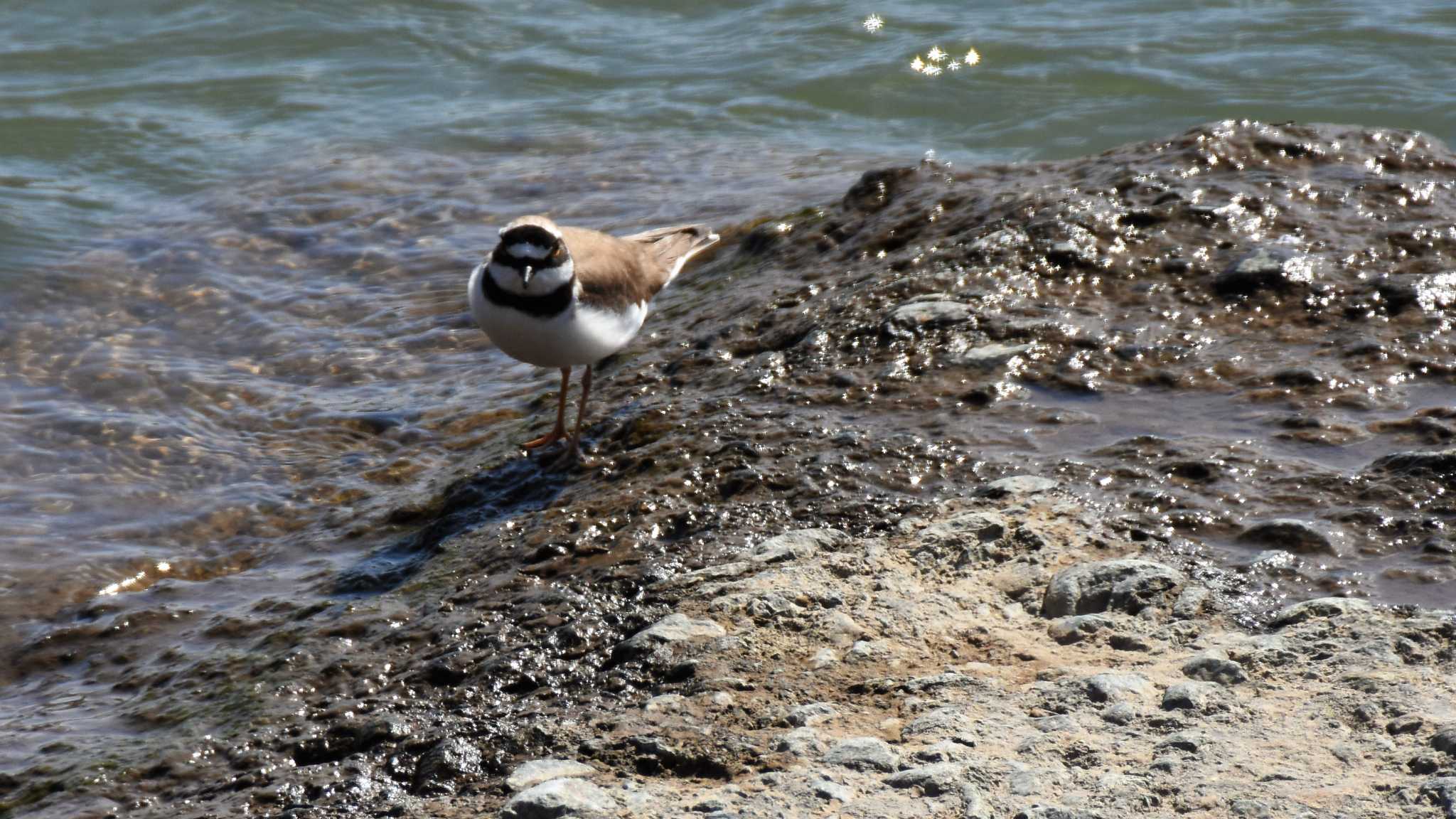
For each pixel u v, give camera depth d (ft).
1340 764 20.95
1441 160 44.78
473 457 40.16
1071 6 80.79
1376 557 27.37
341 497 40.60
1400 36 72.13
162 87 77.00
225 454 44.19
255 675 29.30
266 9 85.40
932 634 26.32
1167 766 21.30
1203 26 76.02
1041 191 45.06
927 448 33.19
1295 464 30.86
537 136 72.08
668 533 31.42
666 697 25.02
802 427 35.12
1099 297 39.60
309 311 55.21
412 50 81.71
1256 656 24.14
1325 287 38.32
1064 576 27.37
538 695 26.30
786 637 26.53
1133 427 33.32
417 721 26.13
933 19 80.12
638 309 37.68
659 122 72.79
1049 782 21.36
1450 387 33.73
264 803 24.63
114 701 30.14
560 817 21.88
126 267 58.80
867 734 23.40
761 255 49.42
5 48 80.53
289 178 67.46
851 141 69.10
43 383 49.73
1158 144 47.50
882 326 39.27
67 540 39.11
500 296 34.73
